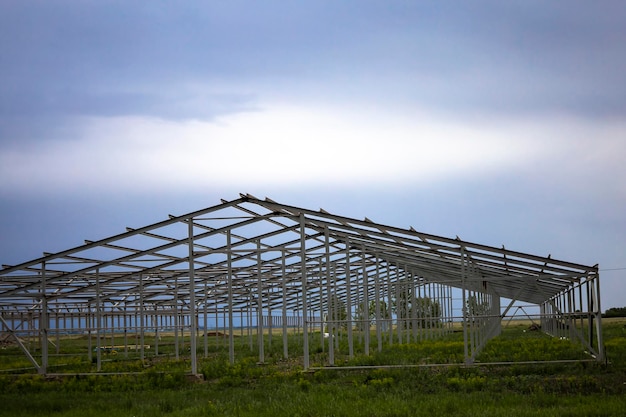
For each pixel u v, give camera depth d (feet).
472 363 71.92
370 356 83.41
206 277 112.78
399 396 53.83
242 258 98.94
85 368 92.38
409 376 66.13
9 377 79.36
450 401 49.73
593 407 45.62
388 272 117.50
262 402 54.49
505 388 58.08
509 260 77.66
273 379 69.97
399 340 114.93
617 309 281.33
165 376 72.08
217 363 86.48
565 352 81.51
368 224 73.61
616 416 42.91
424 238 73.67
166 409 54.29
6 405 57.57
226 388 66.74
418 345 108.06
